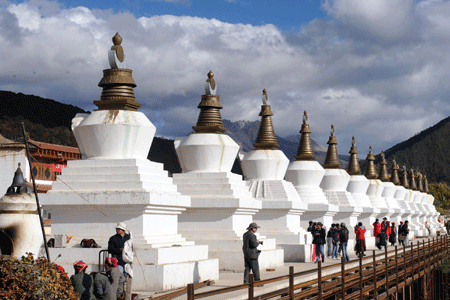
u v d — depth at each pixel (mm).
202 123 22984
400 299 28234
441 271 36562
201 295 9703
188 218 21703
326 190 36938
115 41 17594
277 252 22797
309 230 28062
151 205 15836
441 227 73625
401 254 29141
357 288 22125
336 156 37750
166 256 15617
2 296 9375
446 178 188500
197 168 22562
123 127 16734
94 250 15102
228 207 21031
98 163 16625
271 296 12266
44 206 16062
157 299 10984
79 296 11445
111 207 15852
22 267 9867
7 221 14758
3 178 35094
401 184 65125
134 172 16250
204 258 18016
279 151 28016
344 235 26641
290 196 27344
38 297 9617
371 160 48906
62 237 15641
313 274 18281
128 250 13133
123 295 12906
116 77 17188
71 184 16344
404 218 57031
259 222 26922
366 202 42562
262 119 28484
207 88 23141
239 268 20453
